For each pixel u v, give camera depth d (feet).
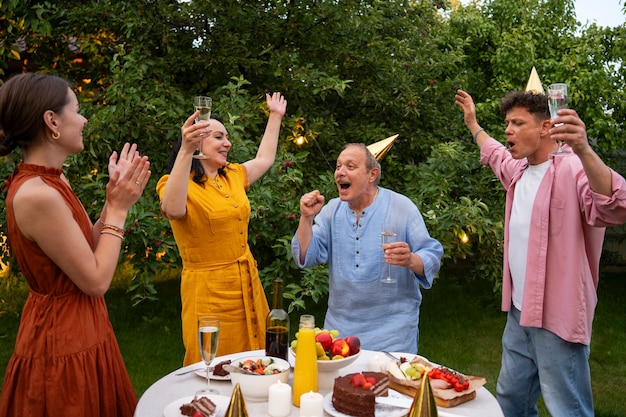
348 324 9.01
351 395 5.84
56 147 6.32
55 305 6.31
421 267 8.42
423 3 21.17
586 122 23.98
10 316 19.19
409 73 19.49
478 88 24.43
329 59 18.56
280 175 14.67
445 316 20.30
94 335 6.56
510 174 9.57
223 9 17.33
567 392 8.24
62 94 6.25
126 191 6.59
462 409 6.20
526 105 8.39
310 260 9.16
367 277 8.83
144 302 20.86
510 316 9.09
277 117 11.39
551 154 7.59
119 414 6.93
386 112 19.57
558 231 8.10
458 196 16.69
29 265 6.23
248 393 6.27
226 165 10.04
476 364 15.81
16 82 6.11
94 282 6.26
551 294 8.16
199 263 9.12
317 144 16.98
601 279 26.45
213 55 17.39
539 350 8.37
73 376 6.30
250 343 9.33
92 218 15.20
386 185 18.48
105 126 14.65
